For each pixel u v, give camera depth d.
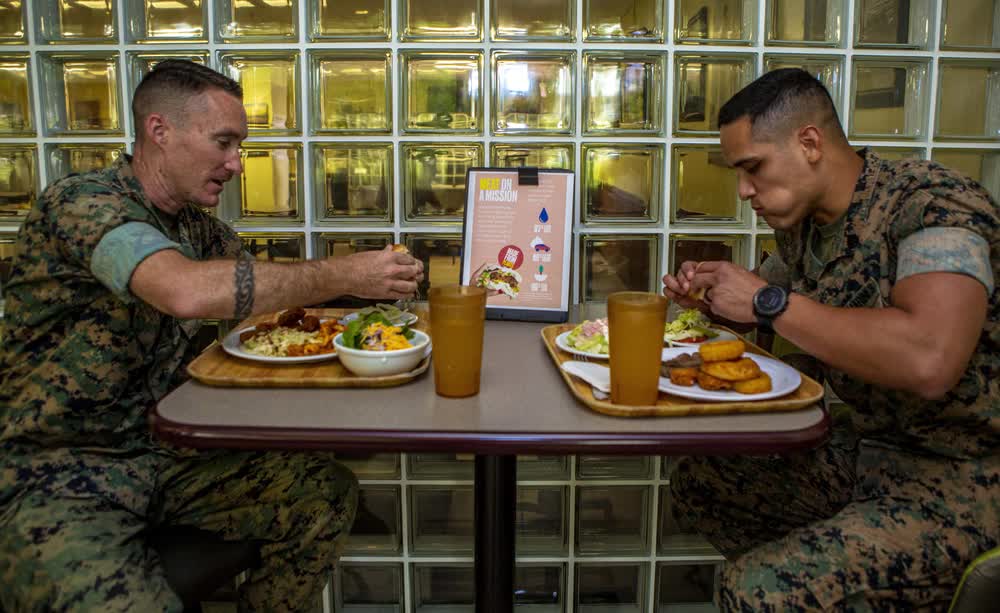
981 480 0.89
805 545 0.85
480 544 1.04
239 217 1.50
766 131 0.96
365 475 1.54
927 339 0.78
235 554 1.03
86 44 1.44
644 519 1.59
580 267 1.53
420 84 1.47
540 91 1.49
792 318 0.84
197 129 1.06
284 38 1.45
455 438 0.72
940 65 1.48
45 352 1.01
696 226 1.52
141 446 1.06
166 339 1.10
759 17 1.44
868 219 0.96
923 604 0.84
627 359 0.78
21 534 0.88
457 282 1.53
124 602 0.84
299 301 0.96
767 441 0.72
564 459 1.56
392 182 1.50
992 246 0.87
